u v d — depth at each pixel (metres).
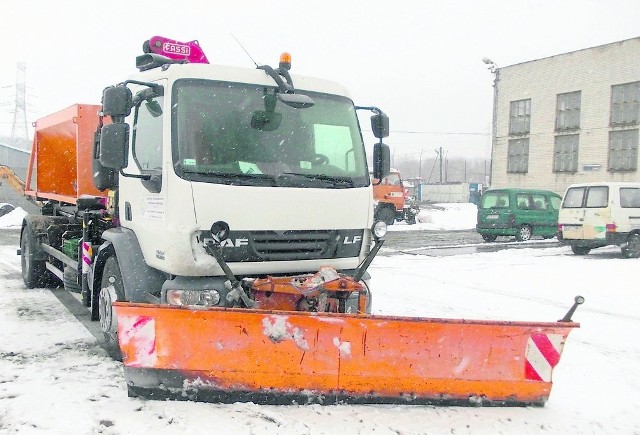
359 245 5.52
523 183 33.28
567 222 16.06
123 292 5.57
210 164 4.89
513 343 4.58
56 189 8.89
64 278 7.75
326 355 4.36
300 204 5.11
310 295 4.68
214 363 4.27
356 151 5.62
